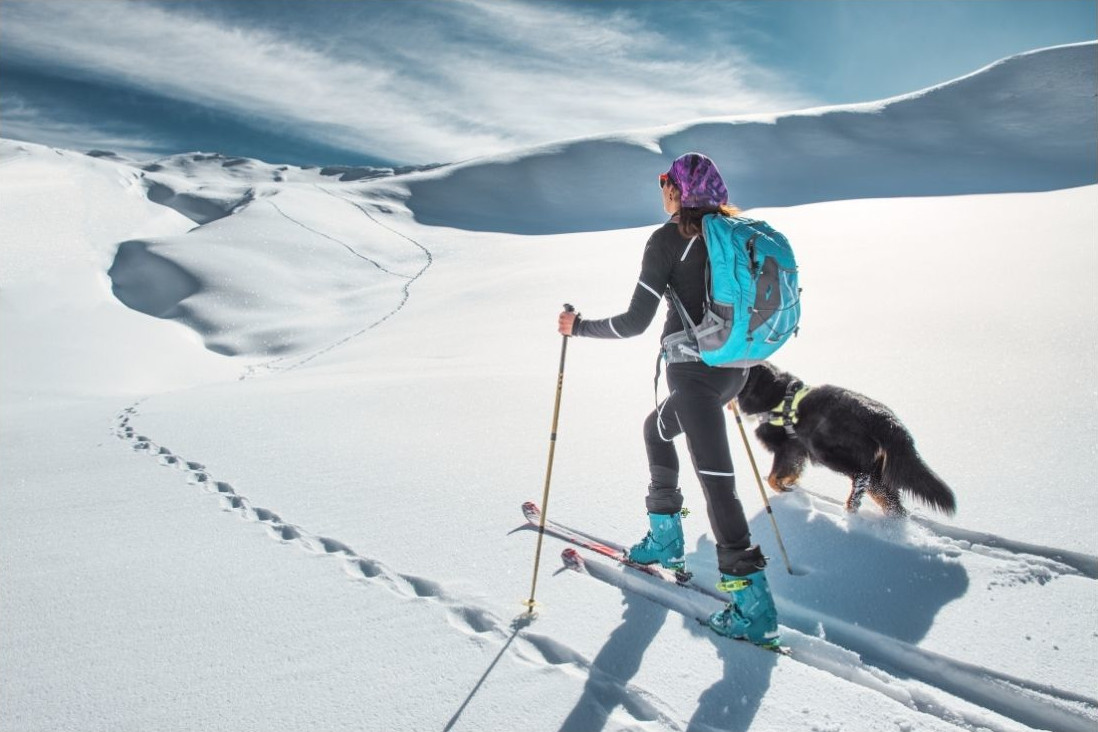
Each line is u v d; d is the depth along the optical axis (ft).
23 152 238.48
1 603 11.07
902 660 9.16
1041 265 31.53
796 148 287.48
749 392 13.83
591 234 132.67
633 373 26.68
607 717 8.02
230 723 8.15
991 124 280.10
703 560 11.77
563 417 20.70
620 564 11.60
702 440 9.75
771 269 9.13
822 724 7.71
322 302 111.75
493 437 19.20
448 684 8.70
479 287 82.69
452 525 13.39
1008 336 22.24
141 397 35.04
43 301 98.84
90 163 247.70
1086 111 271.28
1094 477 12.68
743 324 9.16
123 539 13.50
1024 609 9.56
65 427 24.91
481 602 10.53
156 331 96.58
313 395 26.78
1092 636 8.87
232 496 15.71
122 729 8.11
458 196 252.01
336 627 10.05
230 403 27.04
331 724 8.09
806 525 12.70
